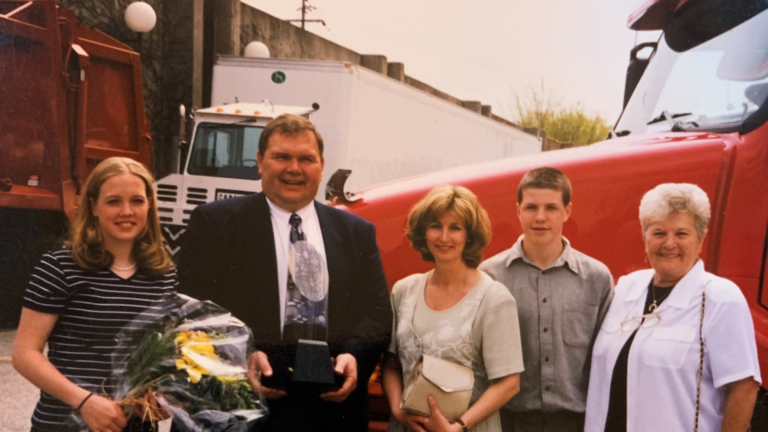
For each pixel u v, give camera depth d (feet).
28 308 6.55
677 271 6.94
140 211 6.86
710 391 6.64
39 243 17.72
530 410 7.66
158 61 32.19
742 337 6.53
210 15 32.99
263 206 8.02
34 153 18.17
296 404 7.47
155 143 31.50
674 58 10.70
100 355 6.57
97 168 6.88
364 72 25.39
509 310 7.17
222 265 7.77
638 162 9.02
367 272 8.12
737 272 8.75
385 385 7.66
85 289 6.67
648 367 6.75
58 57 18.44
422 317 7.41
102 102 21.12
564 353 7.63
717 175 8.86
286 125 7.90
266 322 7.67
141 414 6.31
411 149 28.63
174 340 6.44
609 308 7.46
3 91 17.83
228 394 6.34
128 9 28.73
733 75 9.71
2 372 13.93
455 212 7.23
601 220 9.02
